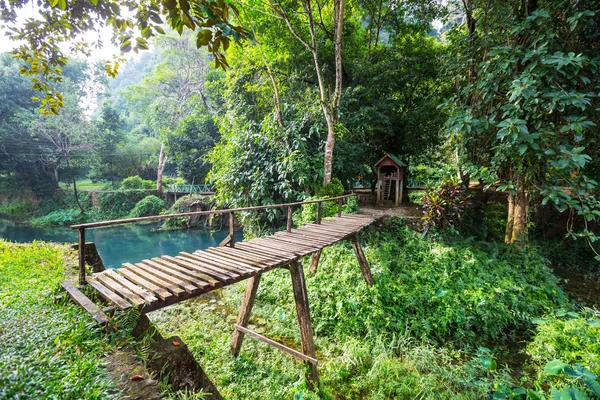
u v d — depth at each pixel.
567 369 2.97
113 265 10.10
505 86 5.10
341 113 8.23
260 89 9.39
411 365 3.76
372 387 3.50
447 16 9.19
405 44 9.79
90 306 2.11
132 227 16.19
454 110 5.80
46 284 2.64
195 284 2.60
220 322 4.88
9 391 1.03
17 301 2.20
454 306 4.61
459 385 3.41
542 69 4.42
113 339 1.85
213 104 15.59
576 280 6.18
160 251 11.71
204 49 20.28
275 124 7.98
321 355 4.15
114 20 1.86
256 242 4.32
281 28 8.77
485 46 5.63
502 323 4.52
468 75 6.39
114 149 23.44
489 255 5.86
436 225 6.35
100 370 1.45
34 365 1.28
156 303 2.28
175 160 19.42
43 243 4.48
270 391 3.31
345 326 4.62
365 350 4.01
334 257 6.07
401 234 6.73
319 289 5.24
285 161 7.27
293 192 7.63
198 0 1.46
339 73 7.19
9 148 19.00
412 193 11.02
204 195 16.42
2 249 3.99
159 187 20.27
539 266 5.46
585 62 4.22
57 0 1.79
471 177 5.79
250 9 8.04
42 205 21.12
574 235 4.97
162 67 20.77
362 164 9.91
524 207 5.82
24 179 21.41
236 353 3.95
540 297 4.92
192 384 2.09
